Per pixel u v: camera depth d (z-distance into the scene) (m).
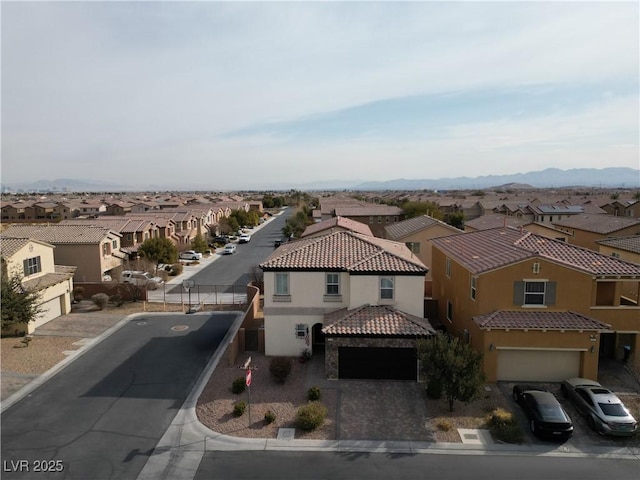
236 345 25.61
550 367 22.08
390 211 75.81
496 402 20.28
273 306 25.42
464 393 18.78
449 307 28.80
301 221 90.75
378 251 26.22
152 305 37.34
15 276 28.58
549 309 22.34
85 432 18.00
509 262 22.19
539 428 17.30
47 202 116.62
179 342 28.45
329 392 21.28
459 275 26.27
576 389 19.73
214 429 18.25
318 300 25.20
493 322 21.50
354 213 74.44
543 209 87.19
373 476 15.32
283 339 25.56
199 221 78.00
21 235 44.34
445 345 19.45
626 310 22.83
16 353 26.22
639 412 19.33
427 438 17.56
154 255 49.31
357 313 23.61
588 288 22.25
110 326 31.70
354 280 24.45
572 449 16.91
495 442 17.31
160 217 69.62
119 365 24.75
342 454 16.61
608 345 25.25
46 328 31.05
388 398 20.70
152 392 21.52
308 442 17.34
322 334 23.83
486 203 103.44
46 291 32.09
